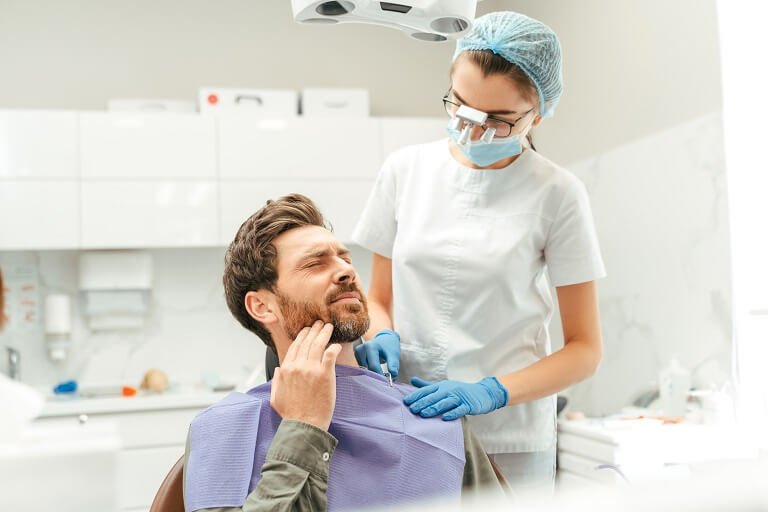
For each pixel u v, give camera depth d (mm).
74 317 3764
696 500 223
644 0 2936
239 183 3660
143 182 3564
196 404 3258
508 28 1270
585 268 1432
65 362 3736
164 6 4000
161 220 3574
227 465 1055
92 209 3508
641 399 2881
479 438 1448
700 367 2670
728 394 2479
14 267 3709
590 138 3352
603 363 3271
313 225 1219
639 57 2986
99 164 3525
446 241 1474
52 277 3750
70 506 343
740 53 2520
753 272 2477
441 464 1154
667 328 2850
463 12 1238
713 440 2168
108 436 362
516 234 1438
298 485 953
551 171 1472
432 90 4309
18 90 3822
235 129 3670
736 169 2516
